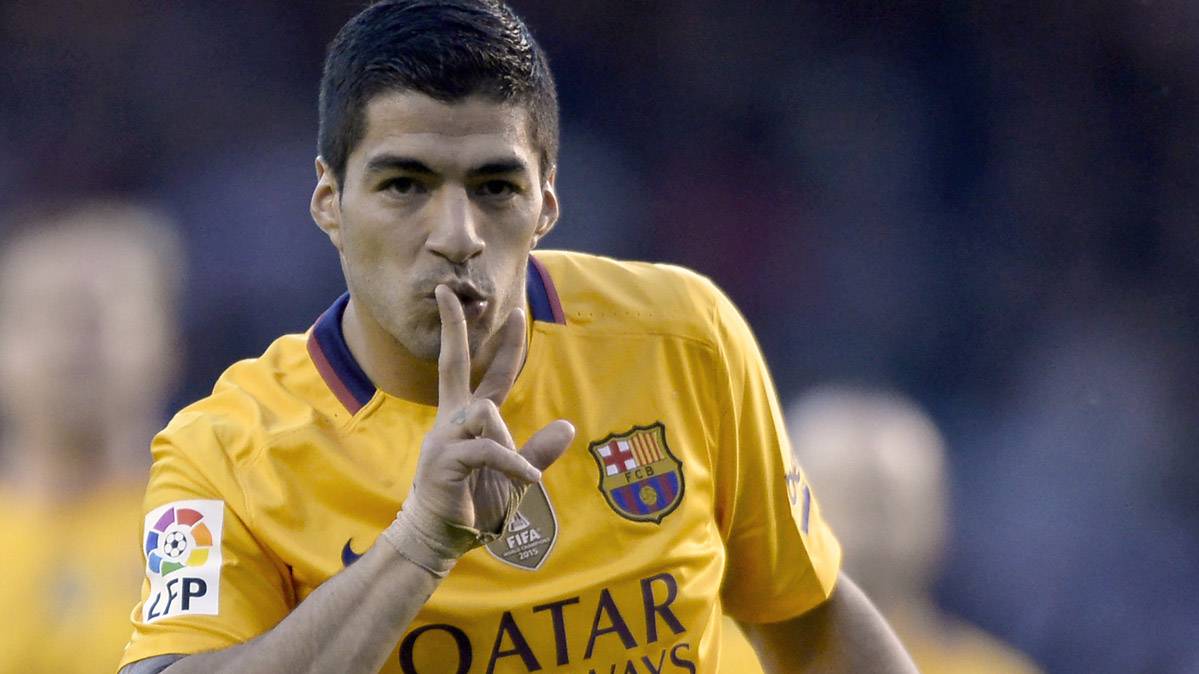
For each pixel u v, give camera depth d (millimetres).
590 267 10656
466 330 8930
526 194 9211
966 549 37156
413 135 8875
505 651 9492
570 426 8930
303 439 9648
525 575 9586
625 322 10352
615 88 45625
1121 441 39562
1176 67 44781
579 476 9859
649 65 45781
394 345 9648
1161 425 40000
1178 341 42281
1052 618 35781
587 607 9641
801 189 44312
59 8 43438
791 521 11047
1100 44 45062
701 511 10148
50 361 17016
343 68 9242
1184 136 44438
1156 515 38062
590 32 45875
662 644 9789
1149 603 35938
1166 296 43000
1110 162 44469
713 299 10758
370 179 9039
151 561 9523
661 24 45875
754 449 10688
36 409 17203
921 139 44844
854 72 45406
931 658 19719
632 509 9883
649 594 9773
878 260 43375
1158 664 35031
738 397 10523
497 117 8984
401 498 9570
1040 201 44094
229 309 39500
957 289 43094
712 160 44812
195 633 9164
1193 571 36531
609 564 9742
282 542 9461
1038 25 45250
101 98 43031
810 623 11555
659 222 44094
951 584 36219
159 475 9820
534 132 9266
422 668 9461
